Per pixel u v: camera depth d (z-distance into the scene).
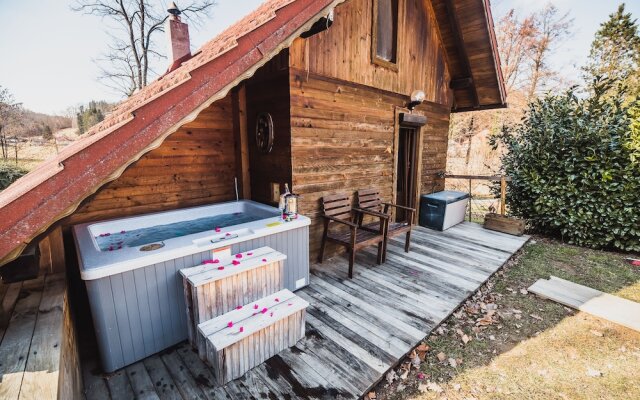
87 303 2.72
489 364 2.13
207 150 3.97
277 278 2.38
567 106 4.82
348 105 3.84
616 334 2.45
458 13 4.78
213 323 1.95
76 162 1.36
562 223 4.75
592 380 1.98
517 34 14.25
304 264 3.10
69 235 3.01
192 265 2.26
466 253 4.09
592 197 4.42
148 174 3.53
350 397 1.77
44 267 1.99
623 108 4.36
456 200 5.35
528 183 5.04
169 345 2.21
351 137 3.96
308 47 3.26
